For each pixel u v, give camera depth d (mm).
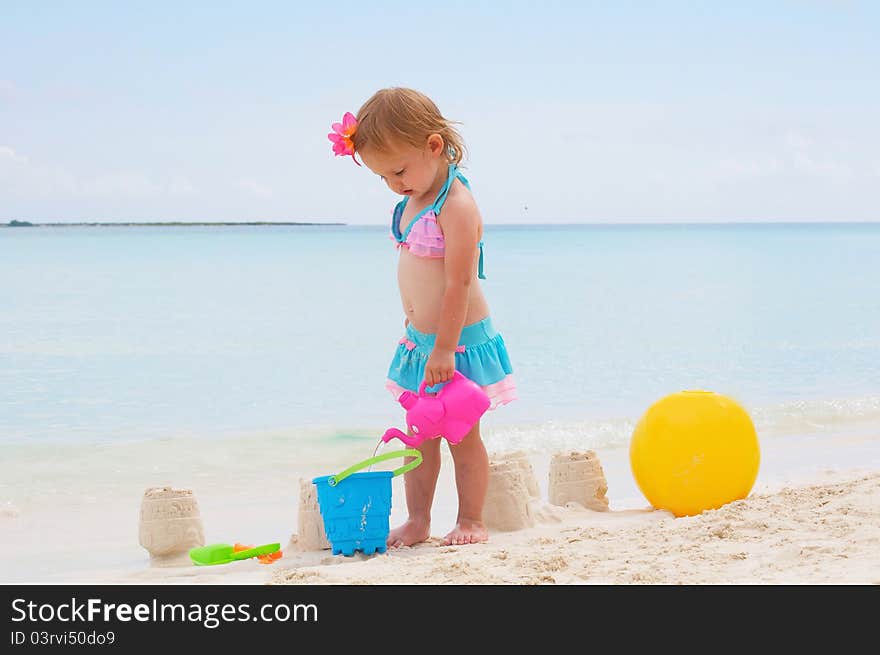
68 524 6055
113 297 25016
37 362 14000
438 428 4492
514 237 126750
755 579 3324
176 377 12805
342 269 40500
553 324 19547
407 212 4777
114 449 8516
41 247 68500
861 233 154125
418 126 4484
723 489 5238
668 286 30875
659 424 5383
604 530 4512
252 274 36406
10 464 7871
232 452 8438
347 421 9953
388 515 4469
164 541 4812
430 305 4664
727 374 13266
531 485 5625
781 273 38531
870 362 14352
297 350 15594
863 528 3920
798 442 8617
